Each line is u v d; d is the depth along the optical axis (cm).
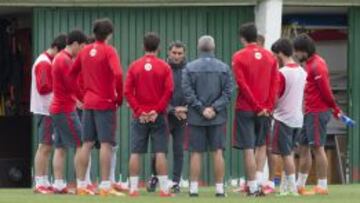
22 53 6366
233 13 5928
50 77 4244
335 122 6194
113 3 5809
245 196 4006
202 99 3950
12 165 6153
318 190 4219
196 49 5903
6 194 4141
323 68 4147
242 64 3975
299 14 6319
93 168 5581
